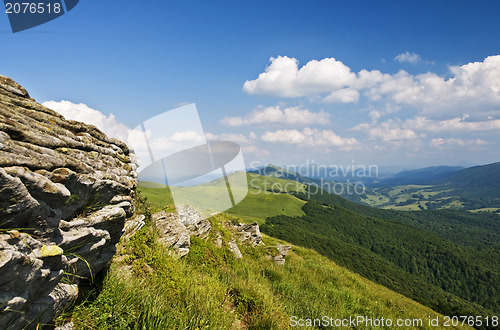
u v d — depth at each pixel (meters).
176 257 6.04
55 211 2.01
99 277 3.38
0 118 1.81
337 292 9.91
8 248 1.44
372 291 14.76
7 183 1.47
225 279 6.87
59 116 2.82
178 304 4.20
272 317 5.34
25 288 1.65
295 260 16.33
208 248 8.30
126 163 4.31
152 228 5.81
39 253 1.78
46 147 2.16
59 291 2.20
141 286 3.88
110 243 3.31
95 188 2.69
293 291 8.02
